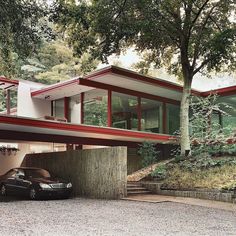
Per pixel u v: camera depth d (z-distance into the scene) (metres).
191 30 20.03
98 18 16.73
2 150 20.91
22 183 15.13
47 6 14.09
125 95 22.67
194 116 19.52
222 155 18.12
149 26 16.84
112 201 13.52
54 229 7.58
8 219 8.91
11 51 15.79
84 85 20.27
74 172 16.66
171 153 24.05
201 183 14.66
